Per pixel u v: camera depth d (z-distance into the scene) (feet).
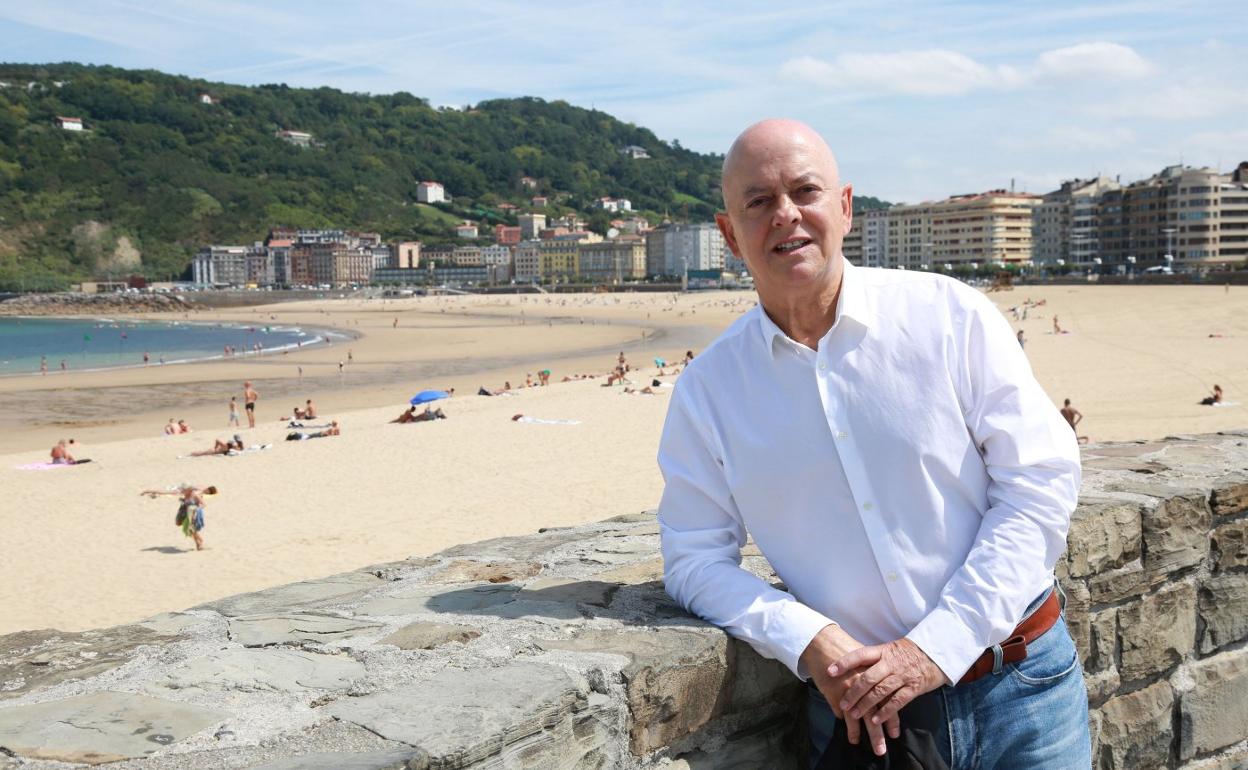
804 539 8.21
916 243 604.49
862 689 7.40
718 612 8.27
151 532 60.59
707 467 8.76
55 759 6.03
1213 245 463.01
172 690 7.14
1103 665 10.96
